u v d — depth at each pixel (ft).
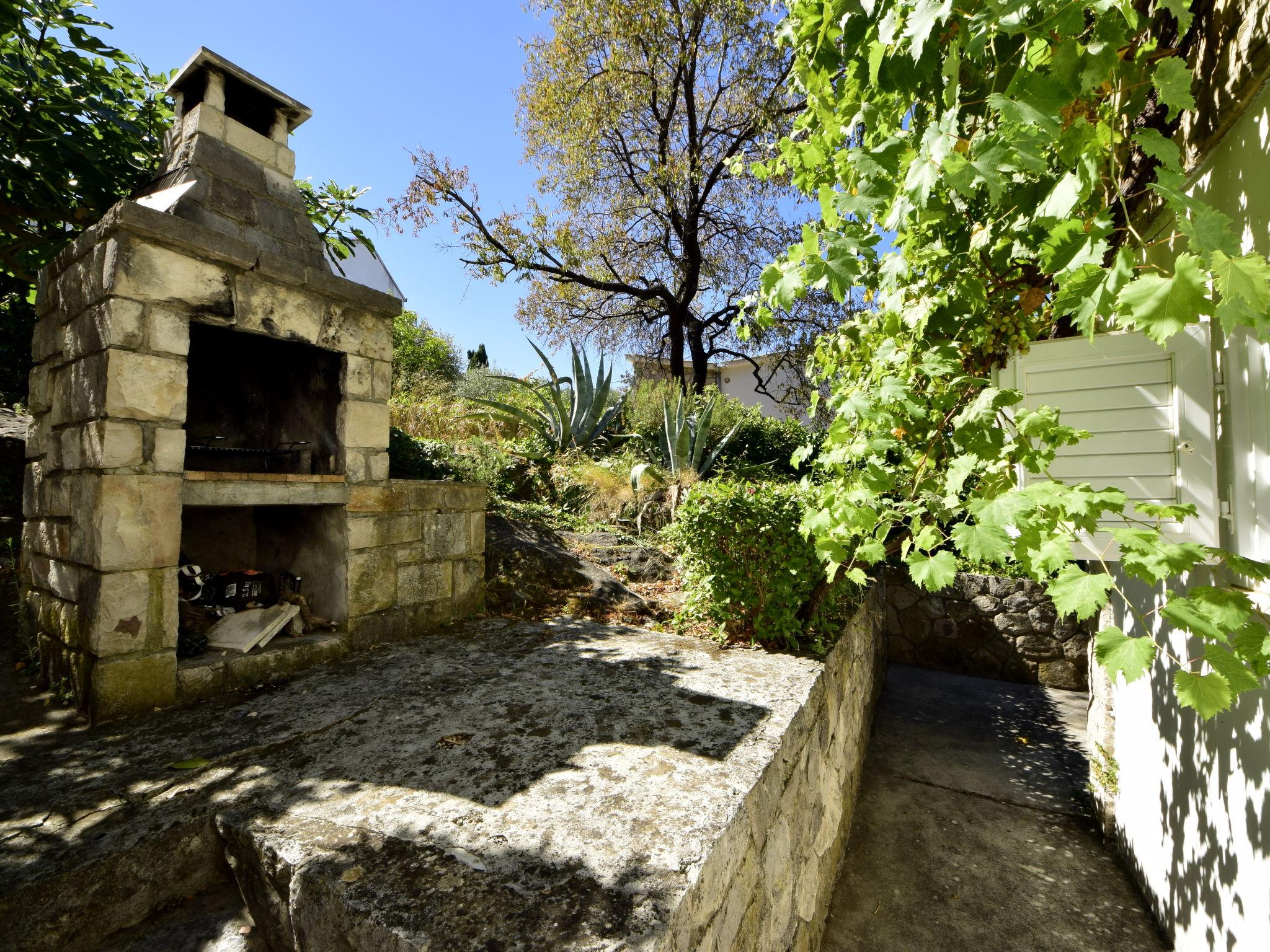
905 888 8.54
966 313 6.46
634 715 6.61
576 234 38.37
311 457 9.66
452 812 4.64
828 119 6.95
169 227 6.89
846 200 5.33
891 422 5.99
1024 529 4.48
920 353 6.75
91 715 6.45
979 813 10.44
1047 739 13.38
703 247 40.52
